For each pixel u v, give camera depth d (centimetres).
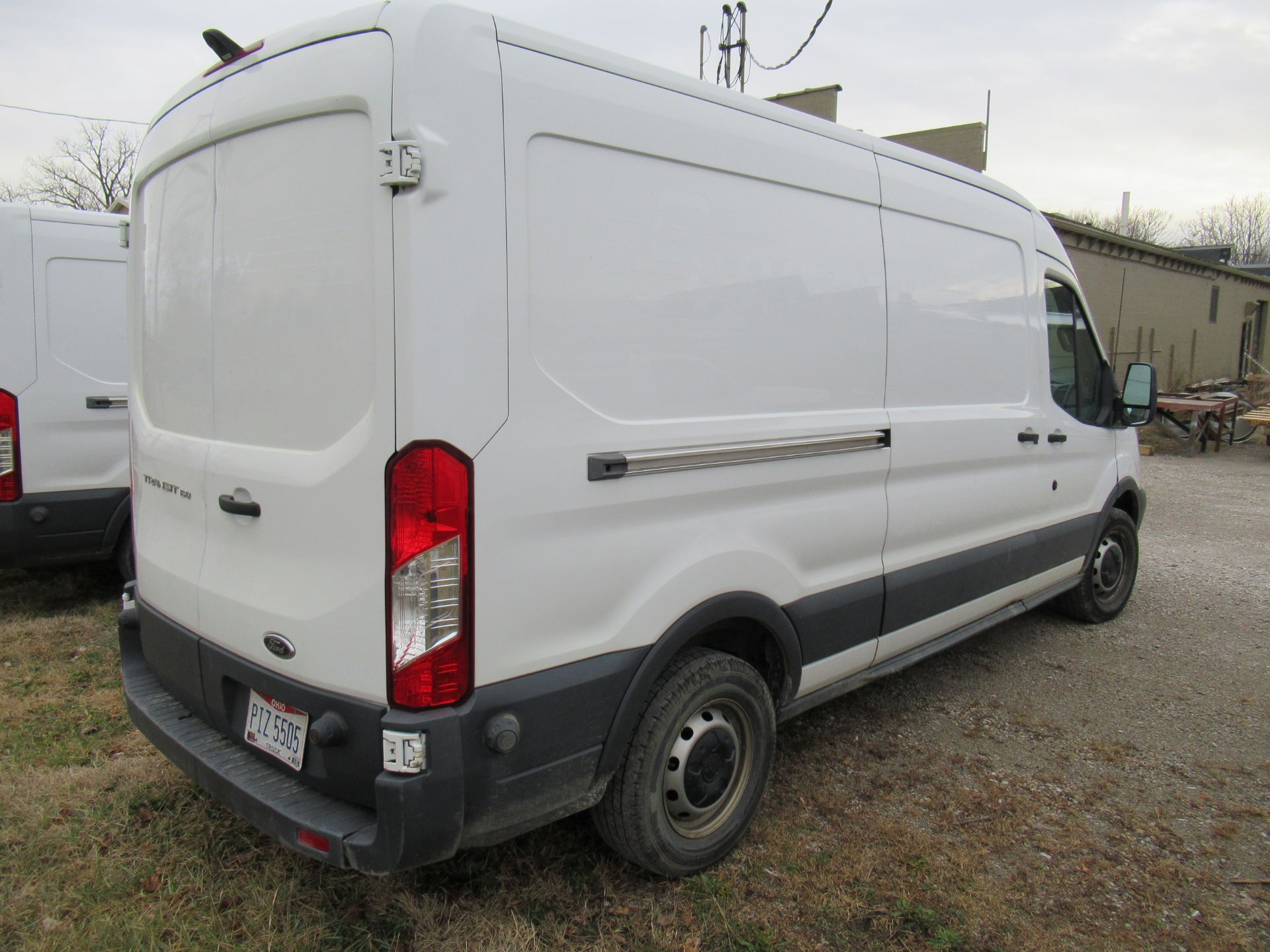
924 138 1530
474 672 198
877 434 308
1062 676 439
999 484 388
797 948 237
